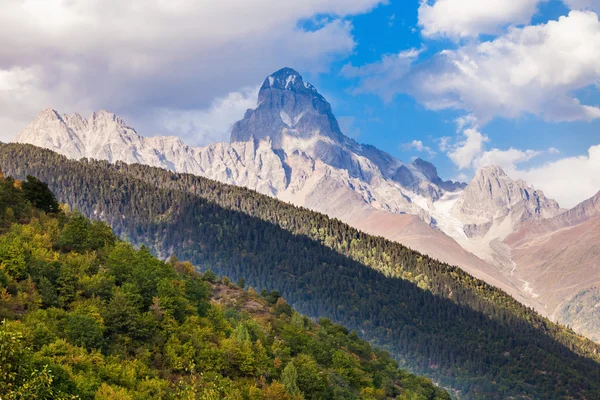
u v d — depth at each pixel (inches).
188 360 5378.9
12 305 5044.3
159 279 6501.0
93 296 5639.8
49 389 3639.3
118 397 4131.4
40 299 5231.3
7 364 3491.6
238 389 5251.0
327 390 6348.4
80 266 6127.0
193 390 4697.3
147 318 5634.8
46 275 5659.5
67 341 4859.7
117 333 5383.9
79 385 4114.2
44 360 4025.6
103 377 4510.3
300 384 5989.2
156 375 4997.5
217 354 5625.0
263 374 5851.4
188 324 6043.3
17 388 3491.6
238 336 6190.9
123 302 5580.7
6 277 5334.6
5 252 5625.0
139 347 5364.2
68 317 5118.1
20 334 3587.6
